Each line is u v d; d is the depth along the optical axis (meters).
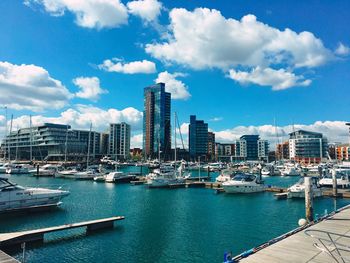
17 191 37.19
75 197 53.22
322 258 15.81
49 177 97.69
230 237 27.86
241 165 158.00
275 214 38.31
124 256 22.98
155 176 72.19
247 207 43.19
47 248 24.27
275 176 109.62
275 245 18.19
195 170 149.38
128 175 84.50
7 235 23.91
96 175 92.12
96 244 25.53
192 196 55.16
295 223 33.31
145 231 29.69
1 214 35.22
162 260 22.28
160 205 45.06
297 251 17.00
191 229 30.62
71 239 26.62
